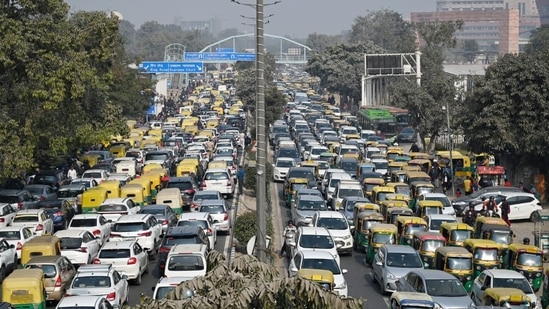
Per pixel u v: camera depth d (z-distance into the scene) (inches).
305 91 7234.3
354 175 2534.5
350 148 2920.8
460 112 2529.5
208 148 3125.0
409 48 6136.8
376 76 4522.6
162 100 5472.4
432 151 3326.8
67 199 2081.7
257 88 1010.7
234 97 6358.3
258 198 998.4
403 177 2329.0
